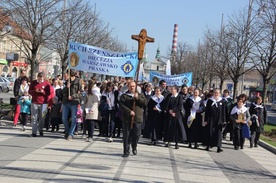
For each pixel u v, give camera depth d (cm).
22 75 1449
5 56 5722
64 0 1956
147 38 1020
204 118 1325
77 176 789
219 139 1311
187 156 1159
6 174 764
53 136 1316
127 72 1430
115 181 775
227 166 1062
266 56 2244
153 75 2081
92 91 1260
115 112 1320
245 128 1418
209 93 1517
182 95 1297
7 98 3152
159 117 1310
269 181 923
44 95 1276
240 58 2597
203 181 850
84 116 1323
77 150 1081
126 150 1035
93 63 1397
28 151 1009
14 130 1378
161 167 951
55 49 2594
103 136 1423
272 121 3141
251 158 1241
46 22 1916
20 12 1770
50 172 805
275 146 1500
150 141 1410
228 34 3322
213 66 3306
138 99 1042
